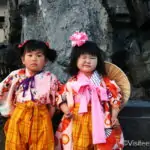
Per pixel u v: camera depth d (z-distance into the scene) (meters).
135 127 3.52
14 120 3.16
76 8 4.38
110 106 3.25
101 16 4.55
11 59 5.88
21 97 3.21
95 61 3.24
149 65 5.27
